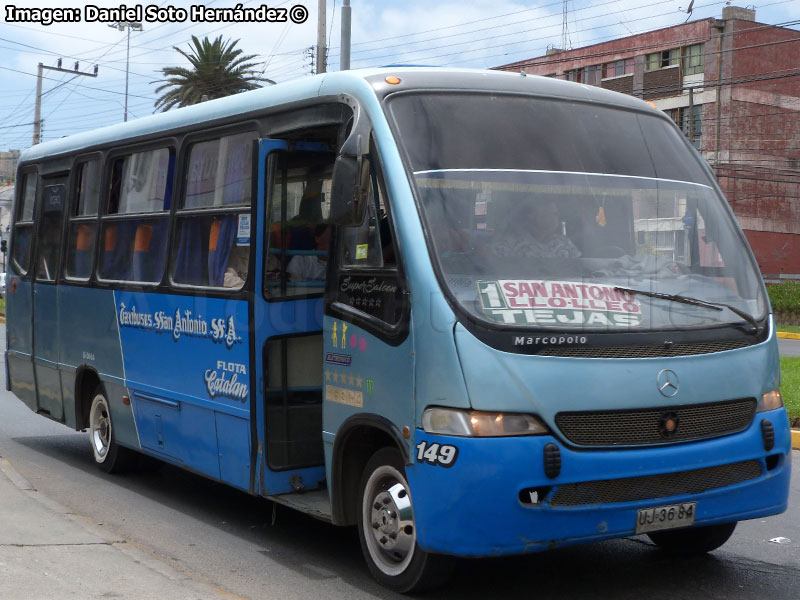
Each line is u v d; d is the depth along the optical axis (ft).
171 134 24.93
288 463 20.43
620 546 20.70
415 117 17.58
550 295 16.31
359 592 17.72
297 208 20.72
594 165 18.22
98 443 29.45
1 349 70.13
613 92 20.11
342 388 18.08
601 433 15.80
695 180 19.25
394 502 17.10
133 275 26.55
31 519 21.02
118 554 18.62
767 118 148.25
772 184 149.69
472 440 15.17
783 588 17.90
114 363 27.58
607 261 17.26
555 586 17.95
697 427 16.58
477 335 15.53
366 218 17.70
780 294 126.52
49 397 32.35
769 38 147.54
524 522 15.20
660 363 16.30
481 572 18.79
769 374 17.60
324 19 89.97
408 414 16.25
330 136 20.25
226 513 24.36
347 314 17.93
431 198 16.78
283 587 18.06
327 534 22.22
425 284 16.08
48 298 32.01
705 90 146.61
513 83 18.89
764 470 17.33
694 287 17.69
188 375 23.32
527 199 17.31
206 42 123.44
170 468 30.30
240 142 21.89
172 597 15.94
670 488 16.25
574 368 15.69
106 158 28.55
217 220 22.39
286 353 20.48
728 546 20.80
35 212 33.55
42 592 15.84
